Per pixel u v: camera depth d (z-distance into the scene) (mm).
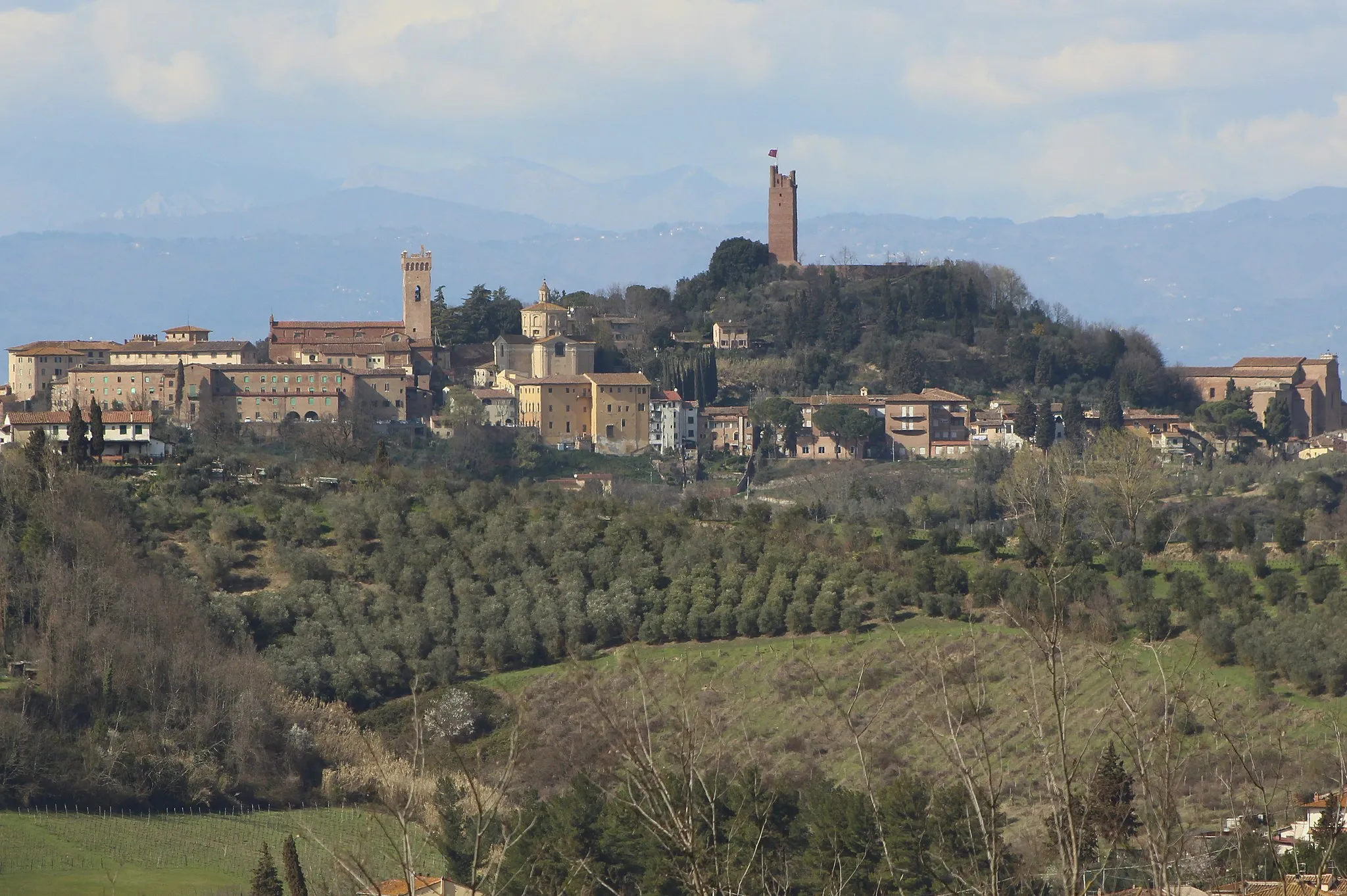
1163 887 109812
